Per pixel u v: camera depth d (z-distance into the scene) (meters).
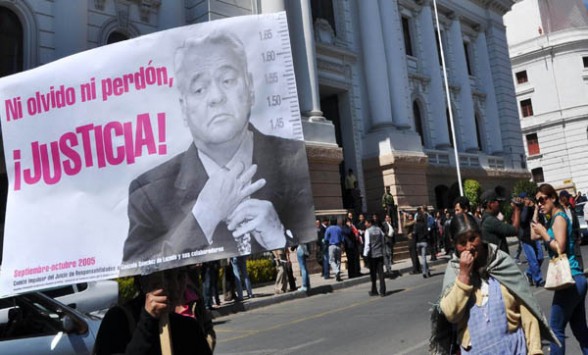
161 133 2.38
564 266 4.51
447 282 3.14
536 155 50.03
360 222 17.91
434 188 26.56
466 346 3.04
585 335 4.66
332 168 20.14
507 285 3.03
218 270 13.63
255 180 2.32
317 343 7.68
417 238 16.16
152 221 2.32
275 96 2.37
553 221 4.75
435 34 30.34
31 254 2.42
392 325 8.48
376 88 24.19
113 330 2.32
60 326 5.34
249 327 10.02
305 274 14.16
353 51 24.66
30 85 2.52
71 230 2.39
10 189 2.51
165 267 2.26
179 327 2.42
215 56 2.39
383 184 23.41
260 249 2.27
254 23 2.41
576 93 48.34
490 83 33.75
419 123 27.98
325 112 24.94
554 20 50.38
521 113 51.41
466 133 30.70
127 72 2.42
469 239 3.05
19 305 5.37
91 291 8.63
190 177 2.34
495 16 35.16
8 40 14.99
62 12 15.55
